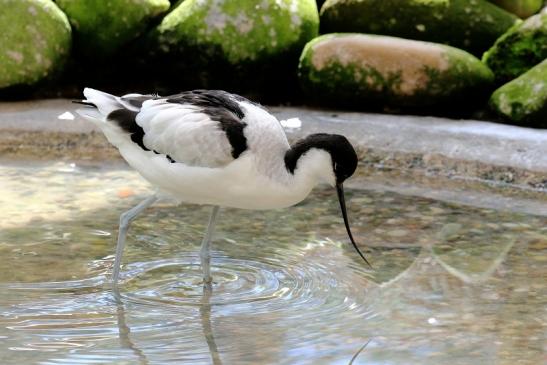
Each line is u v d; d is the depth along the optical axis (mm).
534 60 12938
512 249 8695
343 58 12688
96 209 9633
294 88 13781
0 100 13367
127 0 13523
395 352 6555
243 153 6996
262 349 6570
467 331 6934
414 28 13422
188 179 7191
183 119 7090
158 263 8266
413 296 7609
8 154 11555
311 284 7852
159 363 6332
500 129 11656
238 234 9023
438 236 9039
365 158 11359
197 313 7227
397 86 12555
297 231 9141
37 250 8453
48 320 7023
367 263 7770
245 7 13242
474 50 13555
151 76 13898
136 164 7457
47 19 13266
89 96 7527
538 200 10219
